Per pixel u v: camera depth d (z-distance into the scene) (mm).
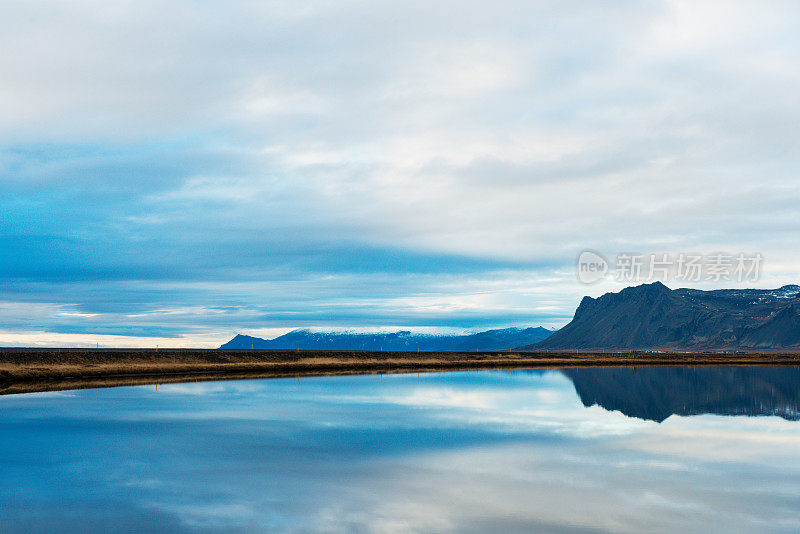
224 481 22734
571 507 19656
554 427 35875
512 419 39094
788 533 17406
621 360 157125
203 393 54375
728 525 18047
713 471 24625
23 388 56250
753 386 70312
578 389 63406
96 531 17266
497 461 26234
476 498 20594
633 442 30953
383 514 18859
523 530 17484
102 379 69688
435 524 17953
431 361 123250
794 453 28438
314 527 17641
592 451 28484
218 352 103000
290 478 23219
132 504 19797
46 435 31984
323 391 57906
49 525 17734
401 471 24344
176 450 28375
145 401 47344
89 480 22781
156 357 88875
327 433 33281
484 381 74312
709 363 147000
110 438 31312
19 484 22172
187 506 19609
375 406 45656
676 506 19844
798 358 186000
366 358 122188
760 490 21797
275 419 38344
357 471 24344
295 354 113750
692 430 35156
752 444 30719
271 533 17109
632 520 18422
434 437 32156
